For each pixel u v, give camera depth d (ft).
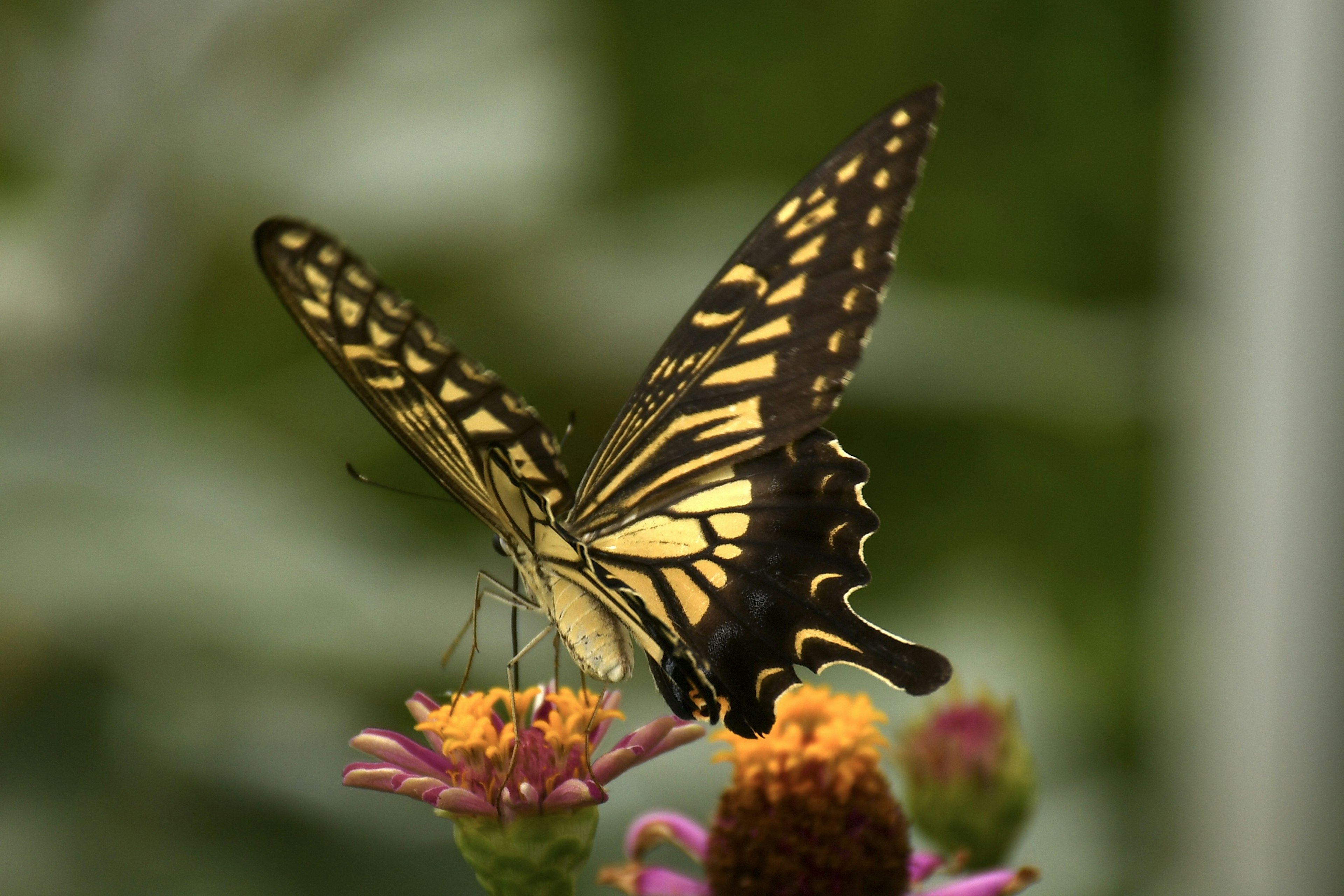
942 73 6.68
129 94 4.25
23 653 3.64
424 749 3.35
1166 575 5.68
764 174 6.65
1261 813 4.69
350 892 3.62
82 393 4.03
